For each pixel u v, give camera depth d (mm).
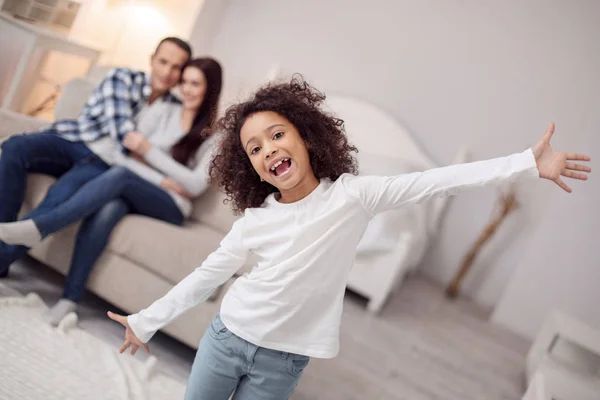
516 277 4023
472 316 4012
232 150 1399
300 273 1229
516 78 4211
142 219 2141
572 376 2219
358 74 4402
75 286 2045
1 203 2088
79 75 3711
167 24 4004
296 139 1283
